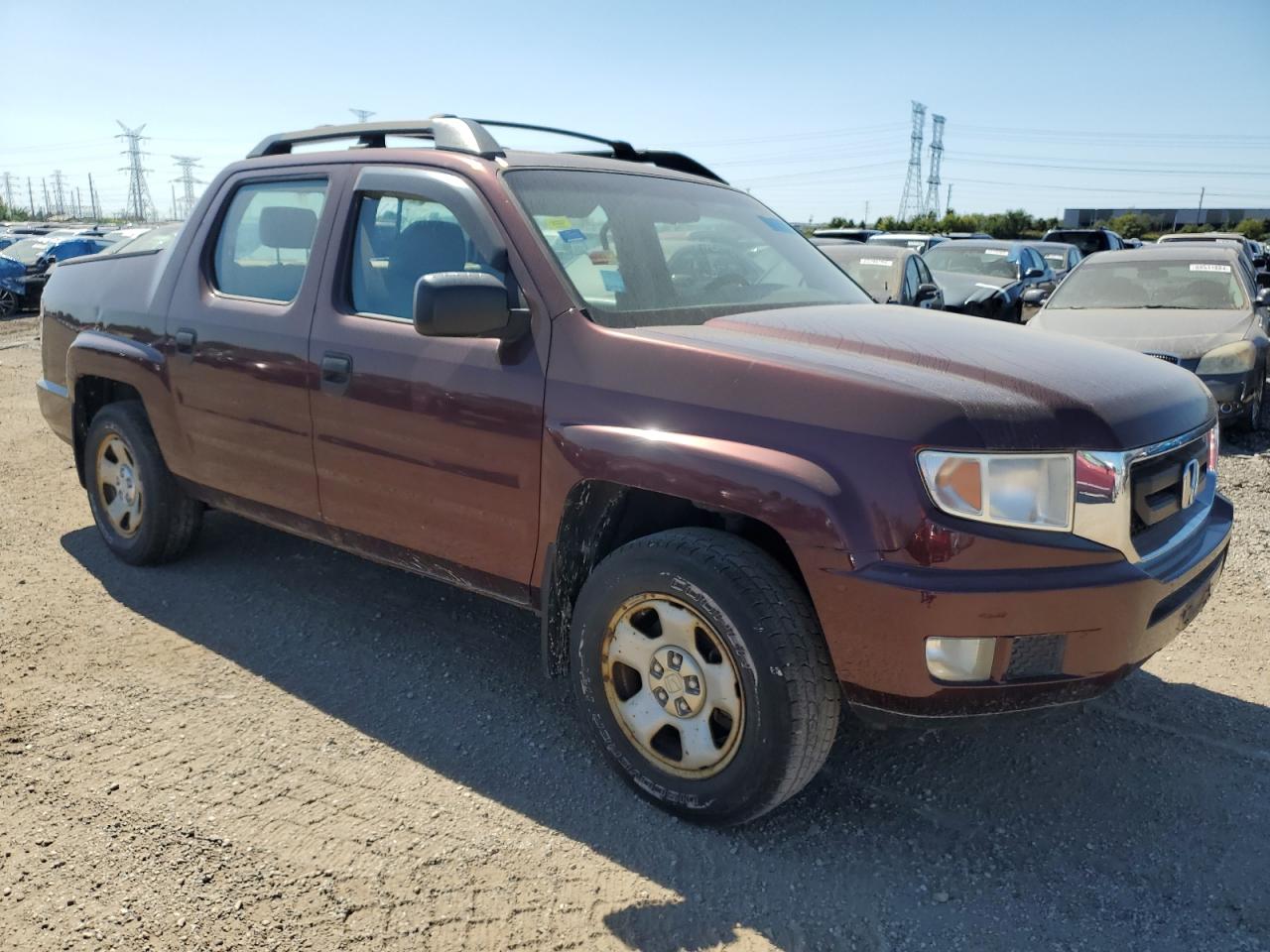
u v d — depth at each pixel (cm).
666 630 272
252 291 388
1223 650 395
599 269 311
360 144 394
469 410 305
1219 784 301
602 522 301
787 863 263
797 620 252
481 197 318
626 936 236
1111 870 262
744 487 249
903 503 236
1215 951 233
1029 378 255
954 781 303
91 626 402
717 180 430
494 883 254
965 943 235
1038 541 237
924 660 238
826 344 279
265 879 253
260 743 318
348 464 347
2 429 779
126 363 429
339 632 403
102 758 307
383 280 342
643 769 284
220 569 466
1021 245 1332
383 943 232
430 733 327
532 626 415
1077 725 336
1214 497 318
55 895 245
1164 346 786
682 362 268
